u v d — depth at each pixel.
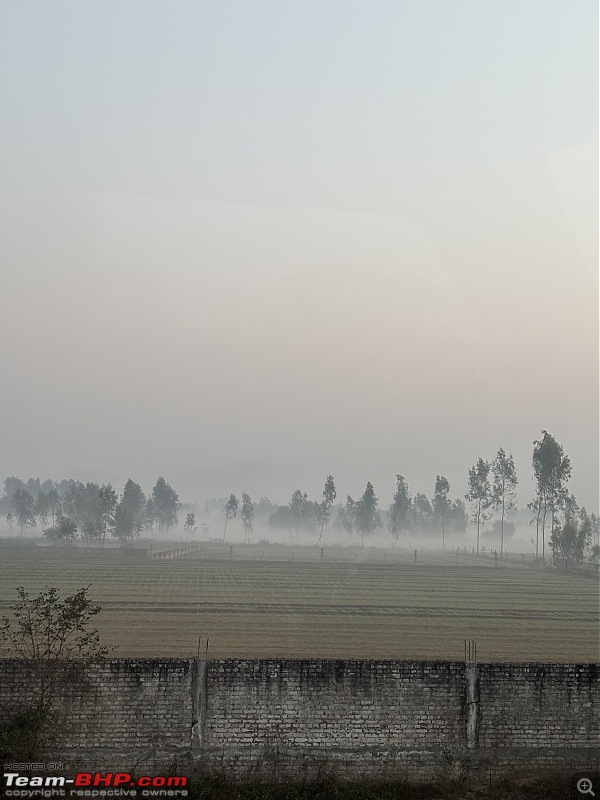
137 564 99.12
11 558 103.38
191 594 68.62
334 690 24.70
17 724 23.48
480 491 157.25
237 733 24.30
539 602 69.31
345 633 49.59
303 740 24.42
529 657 43.47
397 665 25.00
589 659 43.22
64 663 24.22
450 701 25.00
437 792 23.95
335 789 23.38
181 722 24.20
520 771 24.78
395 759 24.55
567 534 114.12
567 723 25.20
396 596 71.94
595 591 80.19
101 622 51.38
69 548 118.94
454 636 49.81
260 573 93.25
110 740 23.94
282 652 42.41
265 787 23.50
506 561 127.06
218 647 43.47
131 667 24.33
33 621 26.80
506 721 25.08
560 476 126.62
